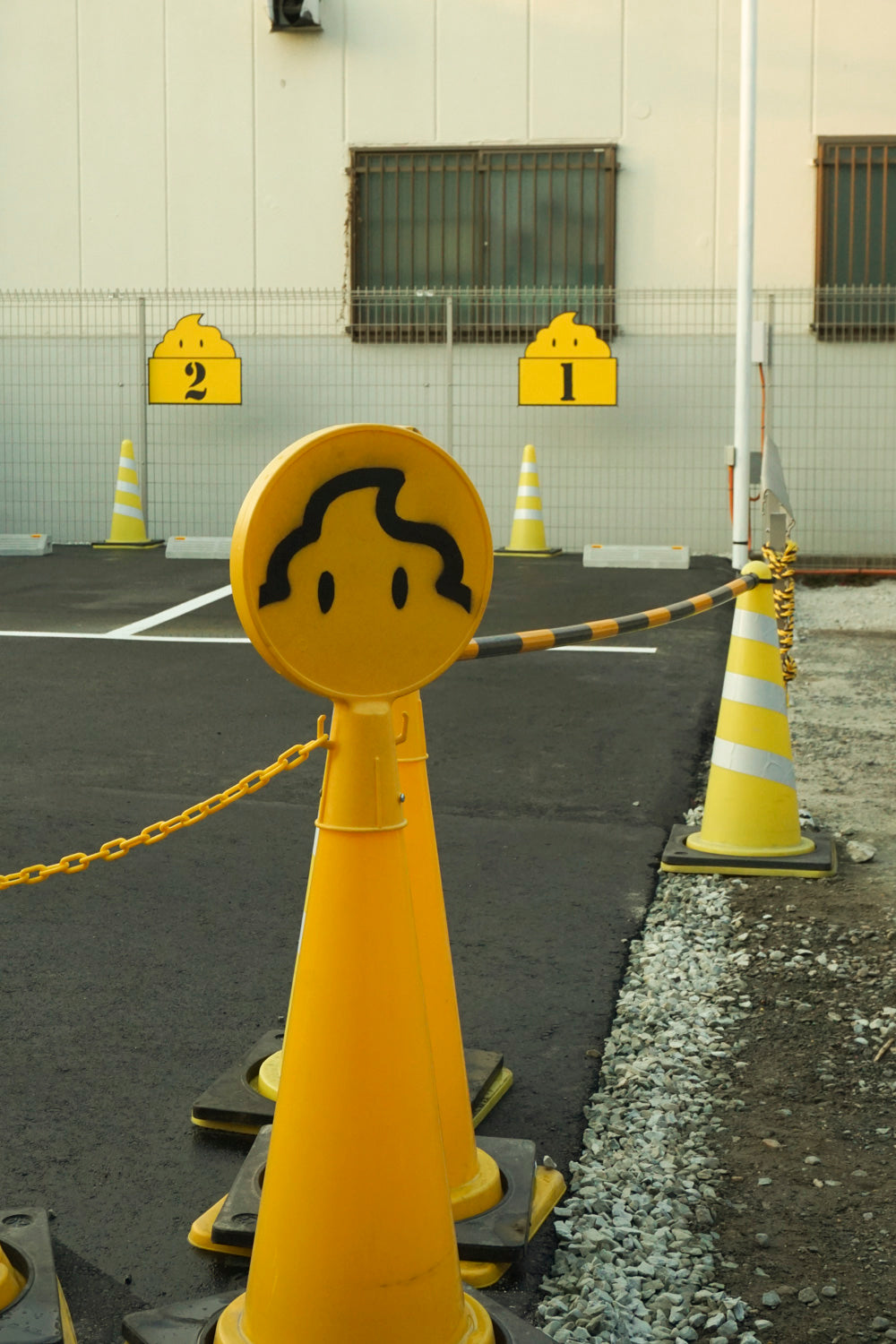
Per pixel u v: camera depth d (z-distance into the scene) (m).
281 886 4.38
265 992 3.55
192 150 14.22
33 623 9.48
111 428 14.83
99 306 14.59
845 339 13.59
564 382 13.52
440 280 14.11
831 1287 2.37
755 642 4.71
